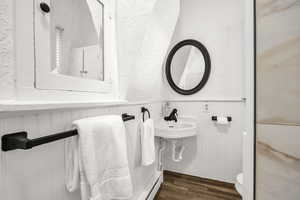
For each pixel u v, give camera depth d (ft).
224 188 5.49
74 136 1.95
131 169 3.83
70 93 2.23
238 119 5.38
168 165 6.50
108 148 2.16
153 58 4.59
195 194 5.16
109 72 3.20
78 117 2.22
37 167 1.66
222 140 5.63
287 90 1.34
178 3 5.15
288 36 1.32
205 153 5.91
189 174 6.18
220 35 5.63
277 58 1.36
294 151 1.35
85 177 1.95
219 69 5.67
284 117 1.36
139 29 3.44
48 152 1.78
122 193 2.24
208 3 5.79
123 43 3.29
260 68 1.43
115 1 3.23
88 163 1.87
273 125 1.41
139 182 4.32
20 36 1.58
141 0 3.38
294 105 1.33
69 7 2.32
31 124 1.59
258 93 1.45
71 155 2.02
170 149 6.45
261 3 1.40
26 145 1.28
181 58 6.26
